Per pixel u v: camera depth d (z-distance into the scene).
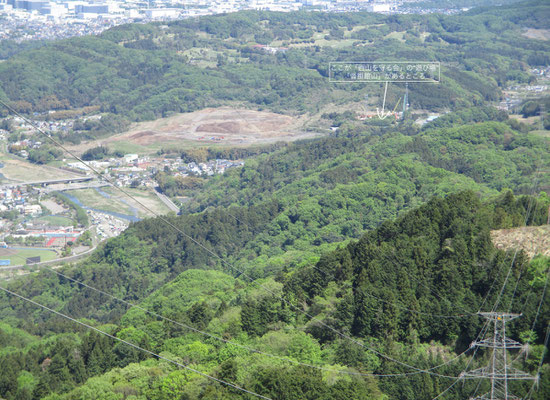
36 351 129.25
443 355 113.88
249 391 102.06
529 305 109.75
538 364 101.31
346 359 111.50
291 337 118.38
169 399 107.50
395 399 106.12
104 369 122.19
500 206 149.00
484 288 122.44
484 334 112.06
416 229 143.25
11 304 186.00
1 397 115.75
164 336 130.62
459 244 129.38
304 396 100.56
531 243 125.62
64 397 114.75
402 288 122.50
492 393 97.62
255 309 129.12
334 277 134.75
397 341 116.56
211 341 124.81
